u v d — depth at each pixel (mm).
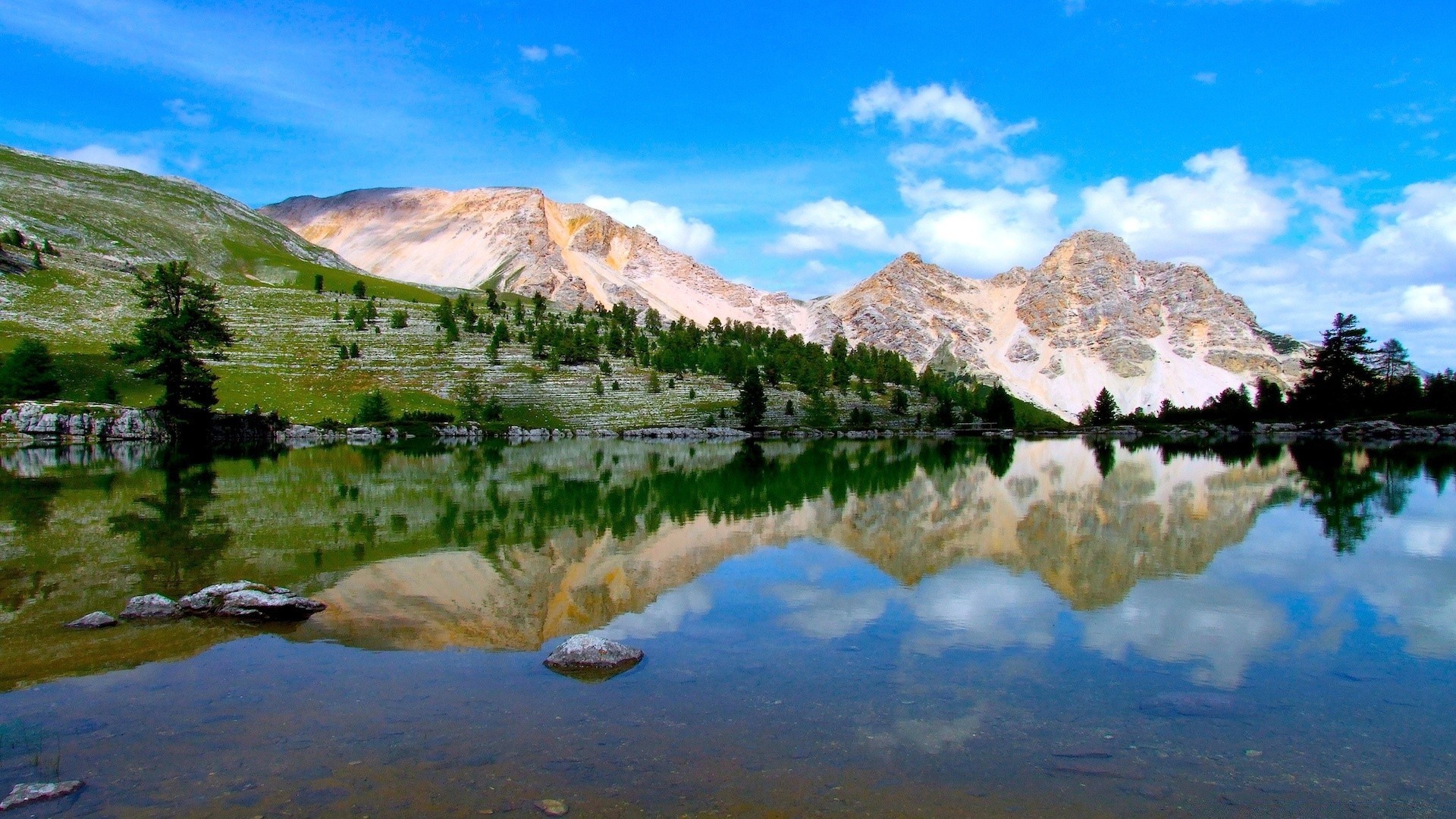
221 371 146375
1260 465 73688
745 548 30672
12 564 26234
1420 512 40969
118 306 164750
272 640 18141
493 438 137875
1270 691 15344
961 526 36656
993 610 21406
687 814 10383
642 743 12602
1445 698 15016
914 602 22234
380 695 14680
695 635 18844
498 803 10625
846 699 14656
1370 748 12820
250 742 12508
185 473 59188
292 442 109688
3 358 116375
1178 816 10562
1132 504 44688
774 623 20047
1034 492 51406
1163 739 13031
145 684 15148
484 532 33719
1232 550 30453
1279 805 10922
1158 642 18594
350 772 11516
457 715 13695
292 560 27312
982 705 14438
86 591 22672
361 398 147250
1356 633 19328
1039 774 11703
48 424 92688
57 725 13156
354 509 40594
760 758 12102
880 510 42188
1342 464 73000
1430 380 154875
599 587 23922
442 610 21094
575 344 197500
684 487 53906
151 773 11461
